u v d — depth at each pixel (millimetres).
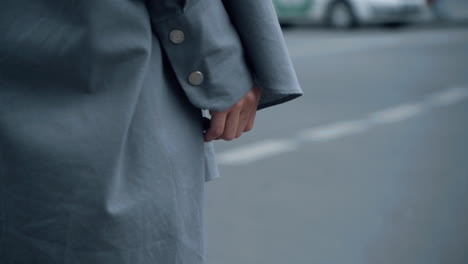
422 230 4625
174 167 1474
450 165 6203
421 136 7391
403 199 5219
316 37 18203
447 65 13000
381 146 6883
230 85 1504
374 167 6086
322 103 9242
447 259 4191
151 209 1441
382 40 17359
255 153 6527
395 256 4219
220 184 5516
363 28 20969
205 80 1486
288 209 4961
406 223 4734
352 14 20172
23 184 1409
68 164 1396
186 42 1462
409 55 14375
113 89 1417
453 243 4426
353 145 6898
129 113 1416
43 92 1425
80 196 1398
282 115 8391
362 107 9016
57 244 1411
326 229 4605
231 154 6480
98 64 1399
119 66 1415
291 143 6965
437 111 8789
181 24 1449
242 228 4605
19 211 1420
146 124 1443
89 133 1402
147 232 1444
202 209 1543
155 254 1459
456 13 21844
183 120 1513
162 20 1446
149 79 1449
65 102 1416
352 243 4395
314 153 6547
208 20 1463
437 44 16359
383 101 9469
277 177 5727
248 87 1532
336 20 20484
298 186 5496
